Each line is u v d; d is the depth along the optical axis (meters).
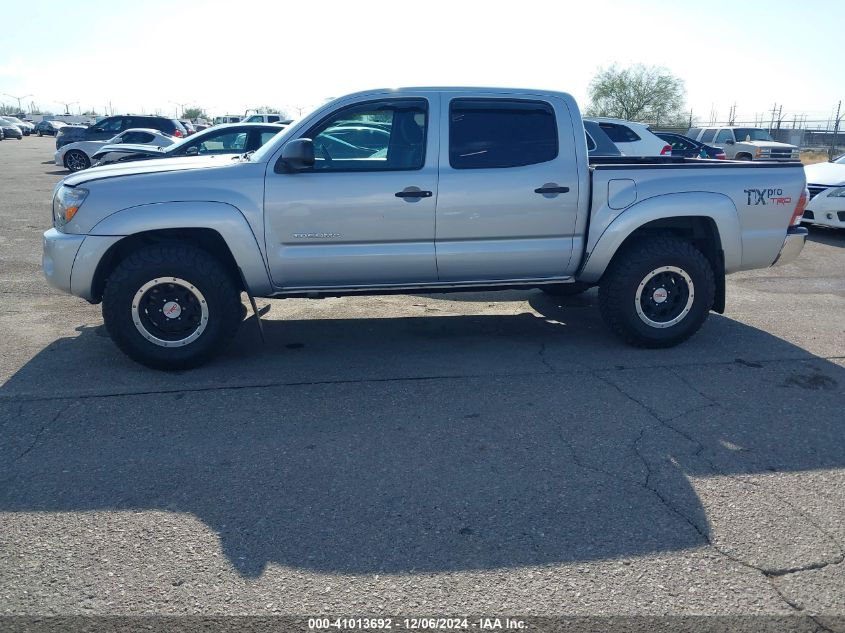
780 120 32.94
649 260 5.68
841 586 2.93
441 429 4.39
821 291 8.20
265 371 5.40
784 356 5.81
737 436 4.31
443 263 5.51
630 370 5.45
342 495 3.62
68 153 23.06
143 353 5.25
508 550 3.15
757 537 3.26
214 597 2.84
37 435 4.28
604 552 3.14
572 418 4.55
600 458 4.02
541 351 5.91
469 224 5.45
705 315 5.89
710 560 3.09
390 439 4.25
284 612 2.76
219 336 5.33
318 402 4.80
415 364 5.58
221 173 5.23
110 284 5.13
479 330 6.54
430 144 5.39
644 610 2.77
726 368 5.51
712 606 2.80
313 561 3.07
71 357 5.65
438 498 3.59
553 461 3.98
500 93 5.52
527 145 5.53
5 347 5.87
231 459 4.00
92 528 3.32
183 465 3.93
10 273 8.58
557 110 5.57
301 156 5.02
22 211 13.55
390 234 5.38
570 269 5.75
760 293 8.11
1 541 3.21
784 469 3.91
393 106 5.40
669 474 3.84
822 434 4.35
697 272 5.77
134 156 12.77
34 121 83.50
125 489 3.67
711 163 5.96
